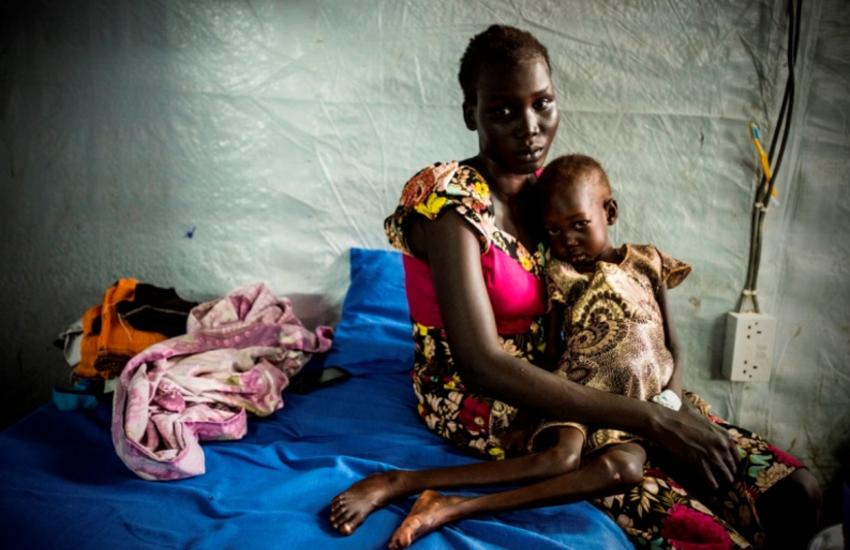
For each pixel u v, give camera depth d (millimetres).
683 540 1114
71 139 1969
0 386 2121
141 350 1661
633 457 1116
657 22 1863
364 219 2033
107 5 1885
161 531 1056
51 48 1911
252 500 1152
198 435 1383
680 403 1276
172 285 2062
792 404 2078
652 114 1920
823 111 1887
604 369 1225
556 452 1111
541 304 1325
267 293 1855
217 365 1527
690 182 1959
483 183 1257
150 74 1926
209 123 1959
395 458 1275
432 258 1186
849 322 2014
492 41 1215
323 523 1079
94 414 1521
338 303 2090
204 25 1898
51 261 2049
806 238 1973
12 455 1314
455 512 1063
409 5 1885
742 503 1239
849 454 2072
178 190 2002
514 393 1139
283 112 1955
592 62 1897
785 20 1837
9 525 1077
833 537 1460
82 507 1126
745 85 1886
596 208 1343
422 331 1355
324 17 1898
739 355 1992
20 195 2004
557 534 1066
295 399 1607
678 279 1462
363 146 1979
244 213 2021
